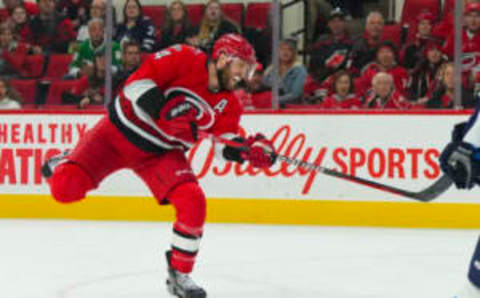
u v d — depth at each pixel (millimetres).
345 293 6828
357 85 11945
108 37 12352
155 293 6777
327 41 12273
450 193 11344
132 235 10469
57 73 12633
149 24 12633
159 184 6516
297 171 11766
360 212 11602
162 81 6324
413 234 10703
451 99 11617
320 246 9586
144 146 6477
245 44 6215
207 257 8742
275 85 11977
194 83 6336
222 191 11938
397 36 12055
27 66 12719
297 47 12141
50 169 6980
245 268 8062
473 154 4566
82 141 6668
